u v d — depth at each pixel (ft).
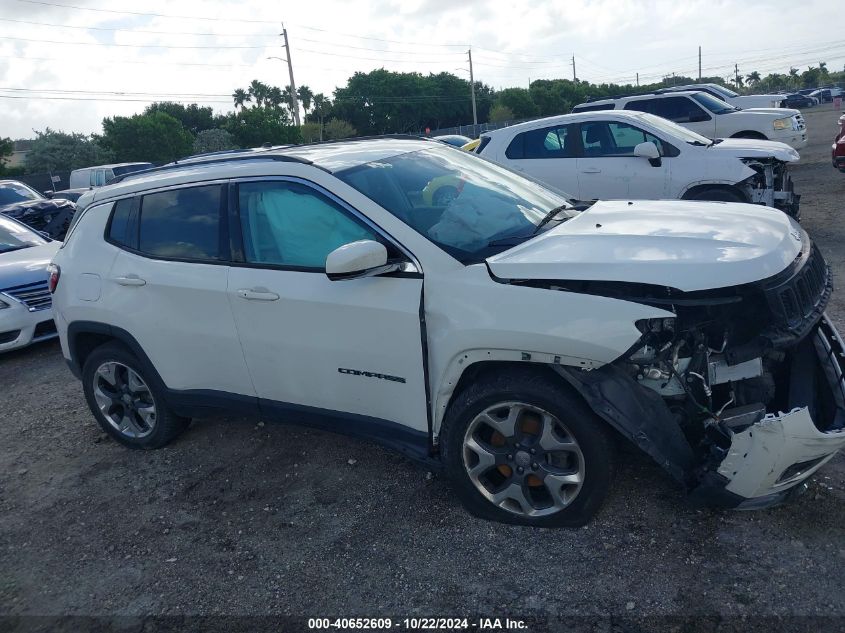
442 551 10.68
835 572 9.22
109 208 14.53
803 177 45.09
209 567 11.07
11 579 11.40
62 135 192.13
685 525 10.52
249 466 14.14
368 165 12.44
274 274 12.01
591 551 10.20
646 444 9.64
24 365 22.94
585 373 9.81
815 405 10.11
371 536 11.29
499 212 12.40
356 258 10.09
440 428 11.13
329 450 14.38
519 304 9.91
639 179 28.12
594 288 9.73
